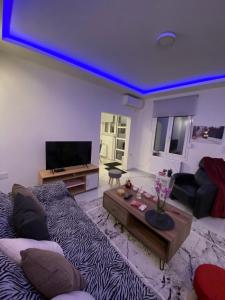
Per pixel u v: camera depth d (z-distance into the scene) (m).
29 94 2.68
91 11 1.56
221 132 3.22
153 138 4.60
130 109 4.69
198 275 1.16
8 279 0.65
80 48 2.28
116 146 6.13
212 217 2.66
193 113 3.61
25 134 2.74
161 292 1.39
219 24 1.59
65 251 1.21
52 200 1.95
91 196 3.09
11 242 0.91
